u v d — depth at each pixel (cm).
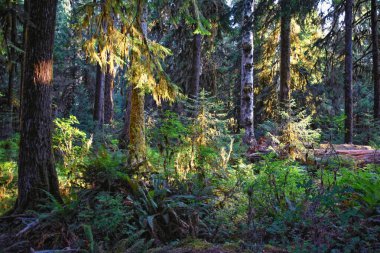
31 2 592
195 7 839
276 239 445
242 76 1328
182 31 1545
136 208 516
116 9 744
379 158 892
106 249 454
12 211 591
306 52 1605
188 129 808
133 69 829
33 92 590
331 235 388
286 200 500
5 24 797
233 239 473
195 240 452
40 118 593
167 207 514
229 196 573
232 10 1358
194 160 694
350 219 436
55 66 2317
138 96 958
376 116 1486
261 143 1225
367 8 1589
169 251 420
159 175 647
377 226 407
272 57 1816
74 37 841
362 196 460
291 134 965
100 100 2152
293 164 827
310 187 457
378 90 1472
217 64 2005
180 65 1722
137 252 422
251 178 684
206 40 1644
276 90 1847
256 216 510
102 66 820
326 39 1470
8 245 492
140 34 794
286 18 1335
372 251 355
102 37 779
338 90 1797
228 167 786
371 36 1570
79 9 745
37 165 590
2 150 1006
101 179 588
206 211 544
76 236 476
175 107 1652
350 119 1380
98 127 1878
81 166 625
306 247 386
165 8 875
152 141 1045
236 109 2098
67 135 896
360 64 1620
